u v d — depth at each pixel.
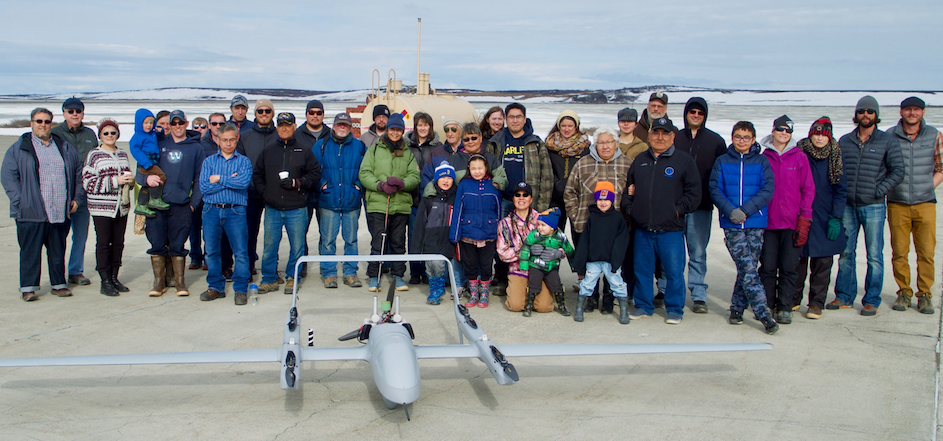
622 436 3.46
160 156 6.15
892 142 5.46
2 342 4.88
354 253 6.74
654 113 6.25
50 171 5.88
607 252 5.41
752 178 5.24
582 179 5.75
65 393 3.99
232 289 6.66
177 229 6.20
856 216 5.75
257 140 6.91
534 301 5.94
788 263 5.40
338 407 3.83
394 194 6.46
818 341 5.07
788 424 3.61
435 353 3.67
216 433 3.46
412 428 3.54
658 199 5.34
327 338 5.09
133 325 5.36
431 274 6.15
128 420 3.61
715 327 5.47
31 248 5.95
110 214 6.11
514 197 5.82
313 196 6.99
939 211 11.28
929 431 3.52
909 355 4.74
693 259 5.92
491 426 3.58
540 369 4.54
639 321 5.68
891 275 7.16
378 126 7.35
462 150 6.39
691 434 3.48
